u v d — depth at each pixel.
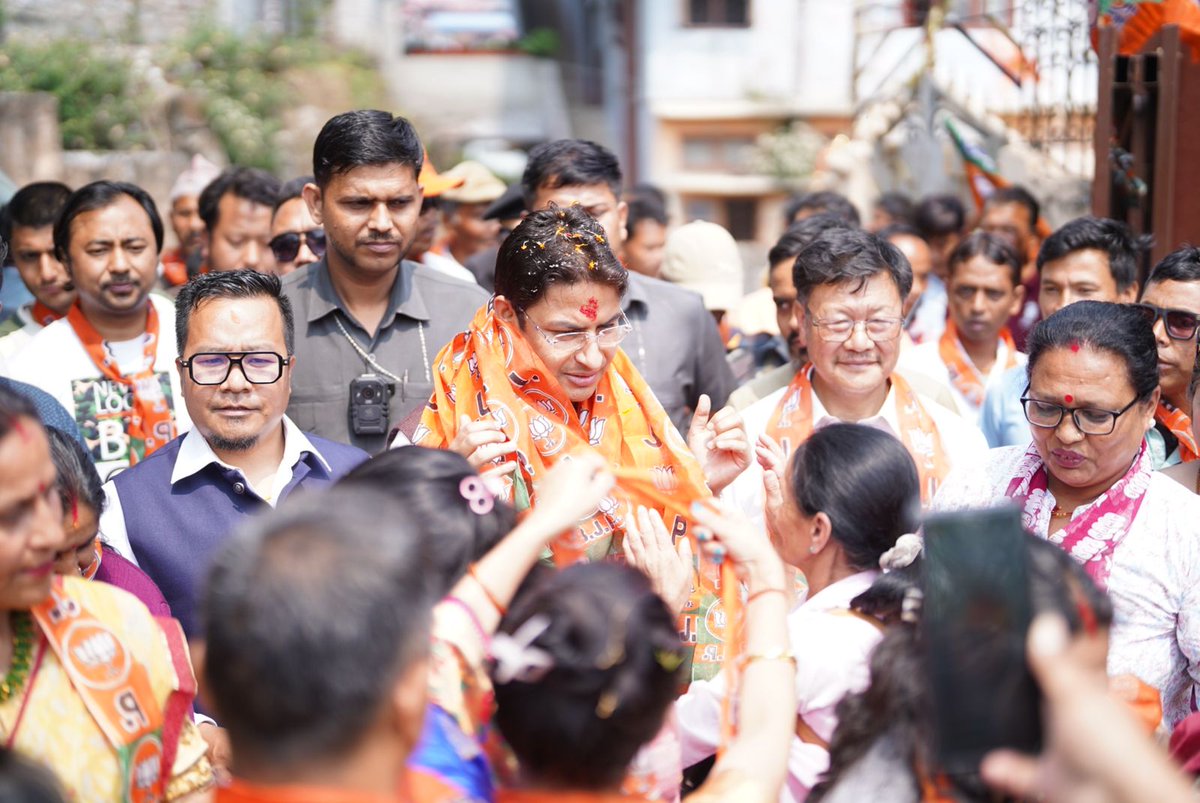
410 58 17.23
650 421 3.31
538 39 17.44
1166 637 2.94
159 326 4.68
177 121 13.12
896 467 2.60
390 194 3.95
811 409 3.79
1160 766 1.45
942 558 1.67
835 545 2.61
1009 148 9.08
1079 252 4.55
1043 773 1.54
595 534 3.12
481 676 2.09
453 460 2.42
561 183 4.66
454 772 2.00
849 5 14.98
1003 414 4.49
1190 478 3.38
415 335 4.20
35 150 11.41
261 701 1.59
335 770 1.62
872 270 3.56
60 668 2.25
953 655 1.65
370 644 1.60
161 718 2.35
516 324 3.26
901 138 10.67
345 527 1.68
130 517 3.34
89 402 4.49
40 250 5.32
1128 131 5.73
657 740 2.23
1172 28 5.35
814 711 2.41
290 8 16.05
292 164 14.10
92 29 13.87
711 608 3.13
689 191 15.55
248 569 1.63
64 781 2.21
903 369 4.23
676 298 4.71
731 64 15.33
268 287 3.37
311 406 4.12
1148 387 2.95
